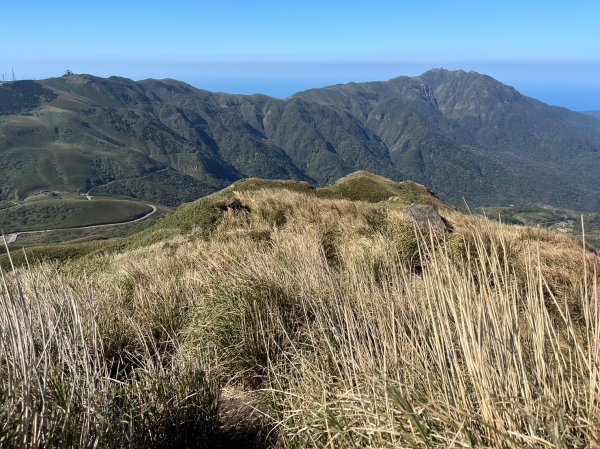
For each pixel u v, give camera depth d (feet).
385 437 6.43
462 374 6.45
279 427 9.16
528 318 6.73
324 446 7.04
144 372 10.48
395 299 10.59
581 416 5.56
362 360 8.13
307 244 23.31
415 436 5.76
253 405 10.56
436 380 6.82
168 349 13.61
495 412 5.34
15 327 7.94
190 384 9.90
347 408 7.23
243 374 11.82
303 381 9.24
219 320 13.08
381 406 6.75
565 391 5.91
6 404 6.73
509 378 5.89
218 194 64.34
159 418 9.04
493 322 6.27
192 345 12.97
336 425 7.06
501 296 6.50
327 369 9.36
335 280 14.82
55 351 10.14
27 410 6.37
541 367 6.22
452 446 5.08
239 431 10.11
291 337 12.13
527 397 5.57
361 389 7.86
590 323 6.89
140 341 12.50
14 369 7.30
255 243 26.55
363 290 12.87
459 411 5.29
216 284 15.15
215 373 11.72
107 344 12.44
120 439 7.79
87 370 8.31
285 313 13.03
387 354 8.34
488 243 16.14
